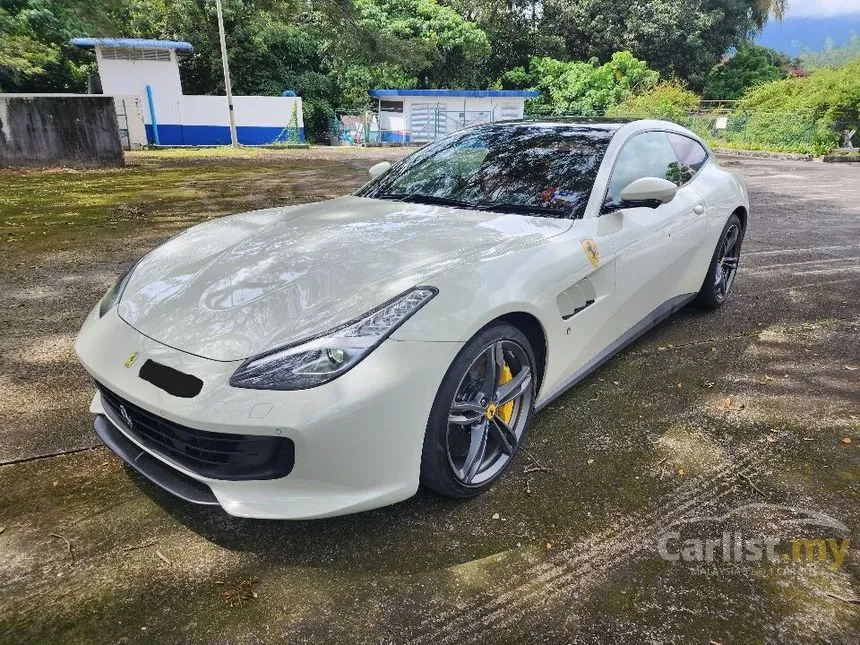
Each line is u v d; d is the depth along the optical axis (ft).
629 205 9.24
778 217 25.79
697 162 12.46
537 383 7.75
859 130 64.03
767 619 5.29
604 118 11.14
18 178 35.09
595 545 6.18
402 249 7.20
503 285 6.66
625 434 8.36
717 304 13.42
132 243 19.26
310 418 5.37
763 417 8.86
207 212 24.63
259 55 87.20
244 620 5.23
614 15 111.96
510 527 6.44
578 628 5.17
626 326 9.63
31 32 61.41
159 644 4.98
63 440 7.90
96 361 6.37
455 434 6.68
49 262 16.83
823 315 13.32
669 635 5.11
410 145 81.76
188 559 5.93
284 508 5.61
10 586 5.56
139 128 66.85
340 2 68.49
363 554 6.03
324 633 5.10
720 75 119.85
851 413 8.99
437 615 5.30
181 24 81.25
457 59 99.91
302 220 8.71
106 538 6.19
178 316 6.32
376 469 5.78
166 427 5.84
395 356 5.69
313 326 5.81
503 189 9.27
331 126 90.27
